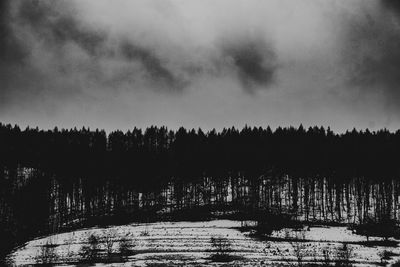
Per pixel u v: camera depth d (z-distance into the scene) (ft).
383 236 245.04
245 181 374.84
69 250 223.51
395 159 343.67
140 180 346.33
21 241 253.44
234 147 379.96
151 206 341.21
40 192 318.24
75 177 351.87
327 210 326.03
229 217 295.28
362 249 216.74
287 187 379.55
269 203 342.64
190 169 352.49
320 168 342.44
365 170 335.26
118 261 201.36
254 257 203.10
